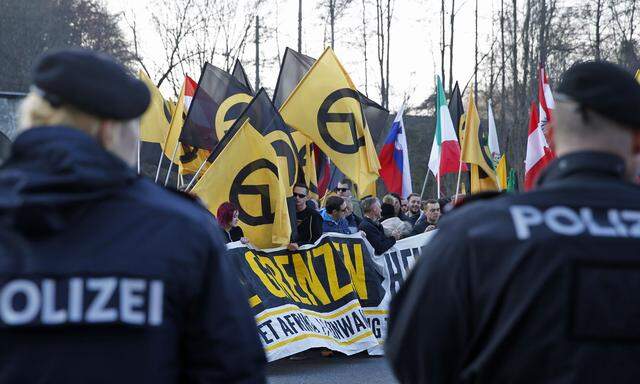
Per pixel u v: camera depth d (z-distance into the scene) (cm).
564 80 266
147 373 244
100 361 241
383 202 1390
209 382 255
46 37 4081
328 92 1274
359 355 1080
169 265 249
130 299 245
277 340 966
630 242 246
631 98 256
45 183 239
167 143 1386
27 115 256
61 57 253
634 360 240
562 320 241
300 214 1088
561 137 265
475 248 249
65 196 241
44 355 239
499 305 246
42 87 252
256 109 1084
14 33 3969
